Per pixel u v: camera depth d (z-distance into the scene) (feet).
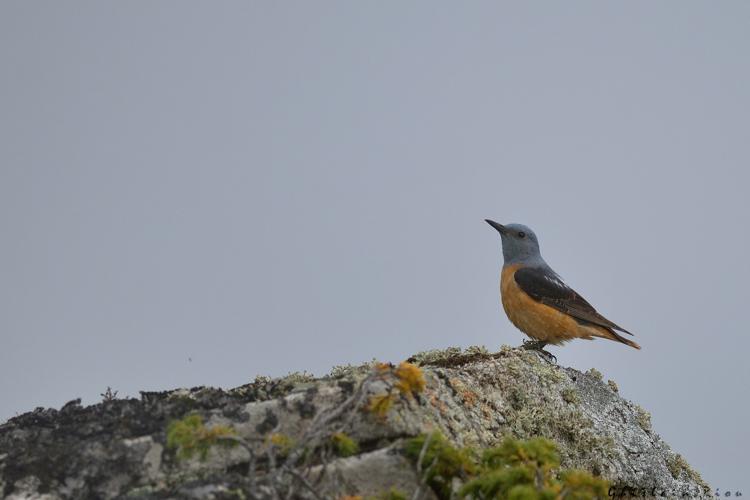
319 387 34.45
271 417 33.27
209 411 33.68
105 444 32.04
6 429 34.94
